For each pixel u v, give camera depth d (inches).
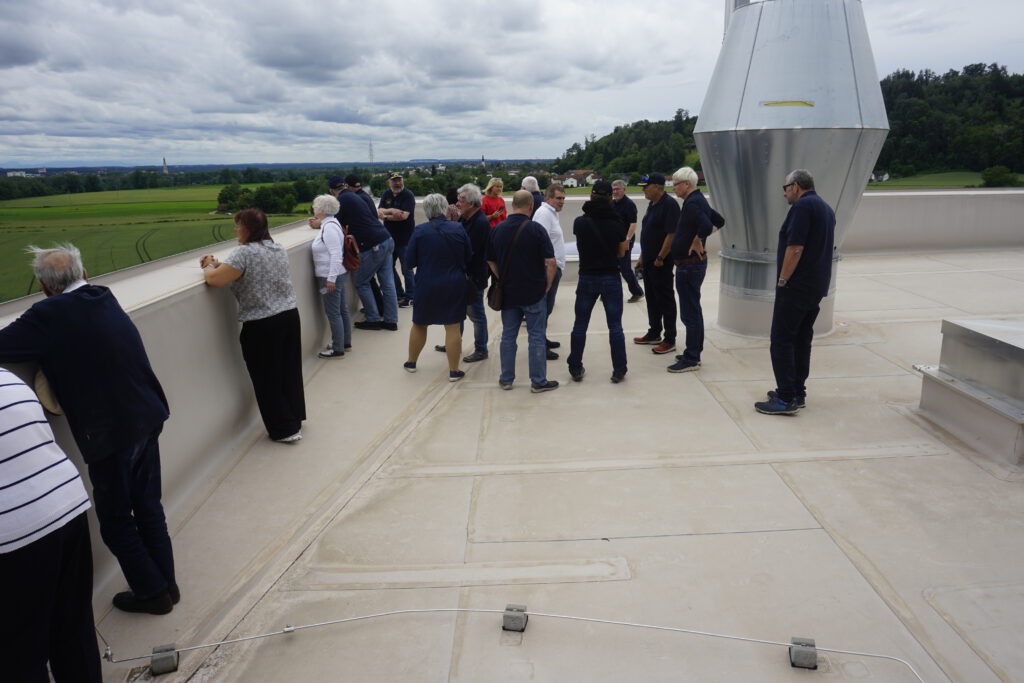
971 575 113.2
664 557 120.6
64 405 95.3
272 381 165.8
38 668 79.0
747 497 140.3
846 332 256.4
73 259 98.7
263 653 99.9
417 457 163.6
